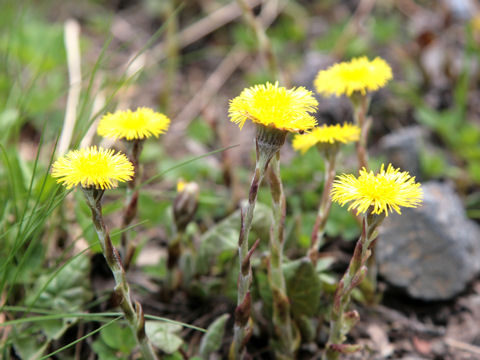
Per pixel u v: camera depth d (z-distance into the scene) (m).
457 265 0.48
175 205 0.43
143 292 0.47
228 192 0.53
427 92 0.68
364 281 0.46
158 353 0.42
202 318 0.46
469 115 0.65
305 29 0.82
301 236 0.48
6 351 0.41
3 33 0.65
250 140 0.63
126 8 0.87
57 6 0.87
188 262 0.45
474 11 0.76
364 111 0.42
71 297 0.43
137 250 0.45
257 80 0.70
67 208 0.48
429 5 0.84
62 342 0.43
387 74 0.41
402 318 0.47
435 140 0.61
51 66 0.64
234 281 0.44
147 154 0.58
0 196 0.46
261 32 0.56
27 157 0.56
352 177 0.35
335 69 0.41
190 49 0.80
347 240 0.51
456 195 0.52
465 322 0.47
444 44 0.74
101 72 0.68
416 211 0.49
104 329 0.41
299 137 0.40
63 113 0.62
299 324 0.43
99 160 0.34
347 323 0.38
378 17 0.82
